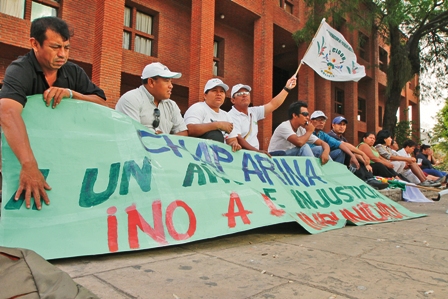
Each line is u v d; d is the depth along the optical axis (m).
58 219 2.03
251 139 4.82
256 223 2.62
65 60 2.49
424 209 5.09
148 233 2.13
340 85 17.36
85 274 1.65
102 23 8.17
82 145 2.44
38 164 2.23
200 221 2.40
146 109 3.38
